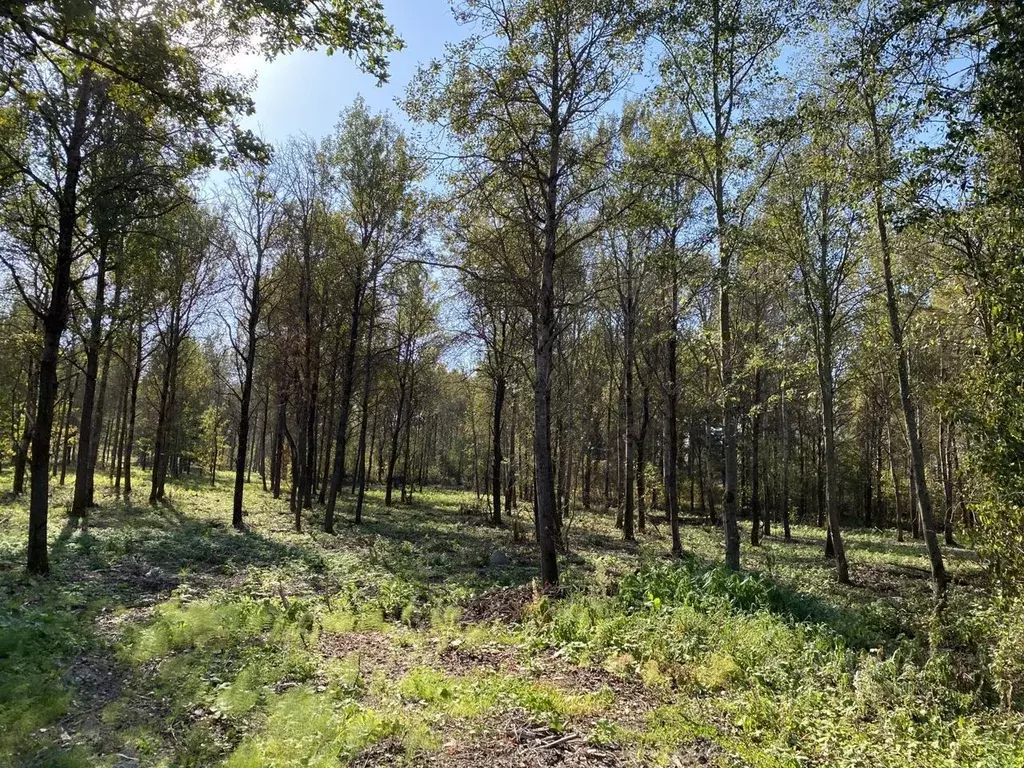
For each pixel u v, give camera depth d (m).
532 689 5.88
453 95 10.94
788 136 9.73
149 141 10.62
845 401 27.02
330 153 20.17
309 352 22.20
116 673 5.98
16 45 6.02
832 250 15.21
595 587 10.08
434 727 5.07
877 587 14.50
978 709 5.88
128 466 23.95
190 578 10.58
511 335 23.64
